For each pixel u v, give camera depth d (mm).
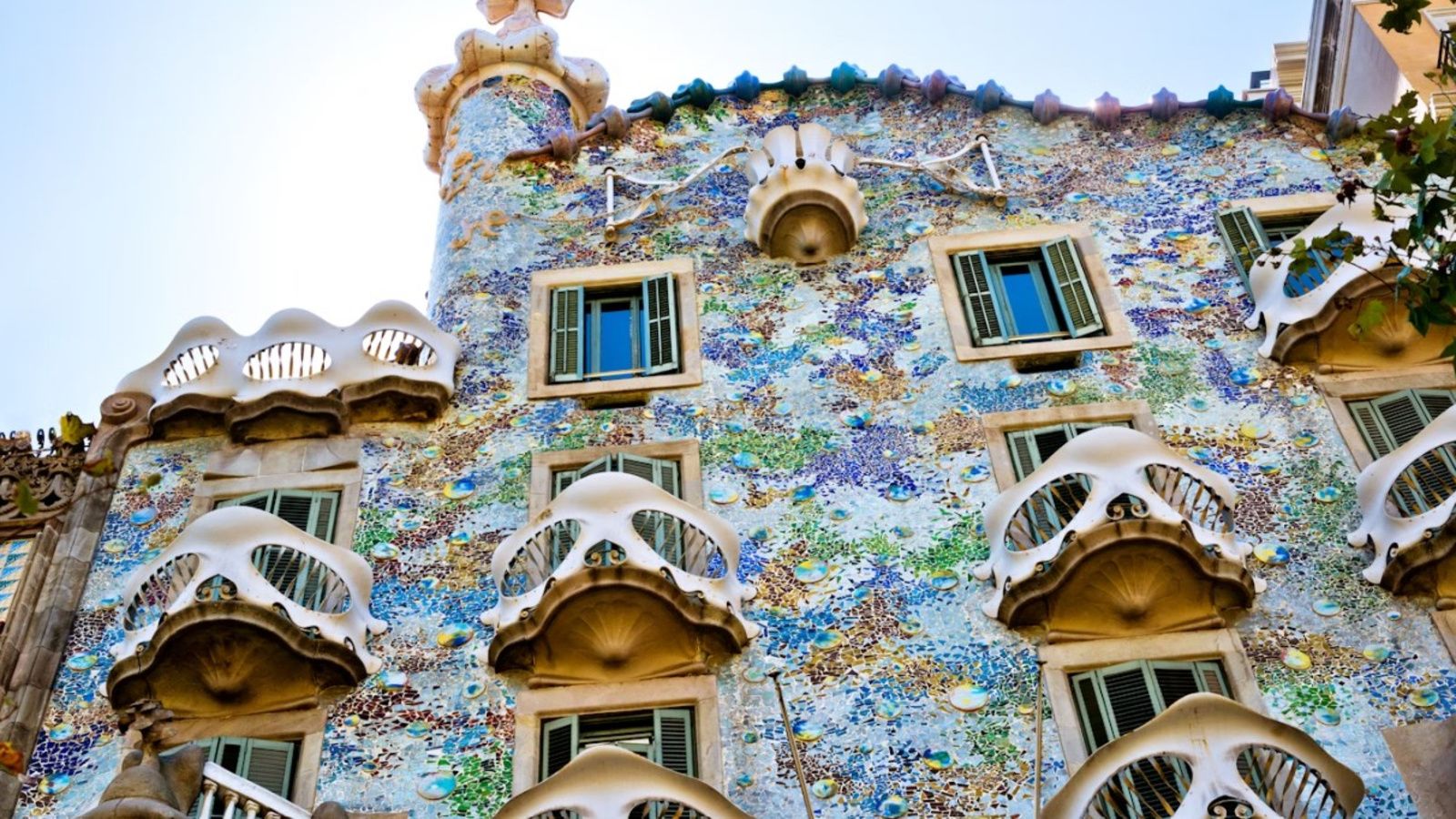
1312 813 16750
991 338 22500
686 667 18859
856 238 23984
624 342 23125
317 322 22422
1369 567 19391
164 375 22594
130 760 16422
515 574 19594
